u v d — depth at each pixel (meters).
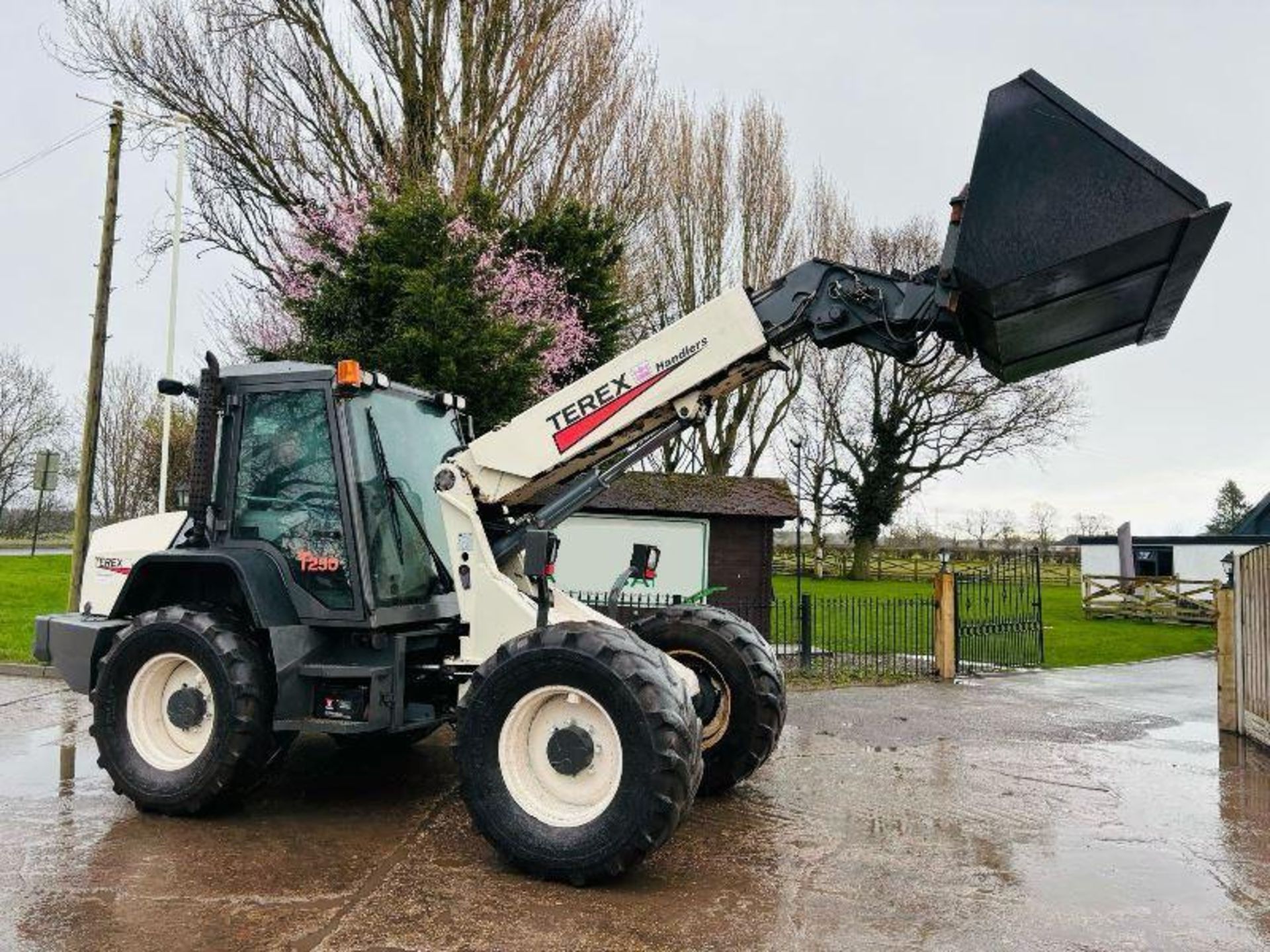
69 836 4.61
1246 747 7.48
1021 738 7.64
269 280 16.98
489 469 5.03
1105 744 7.49
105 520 38.09
